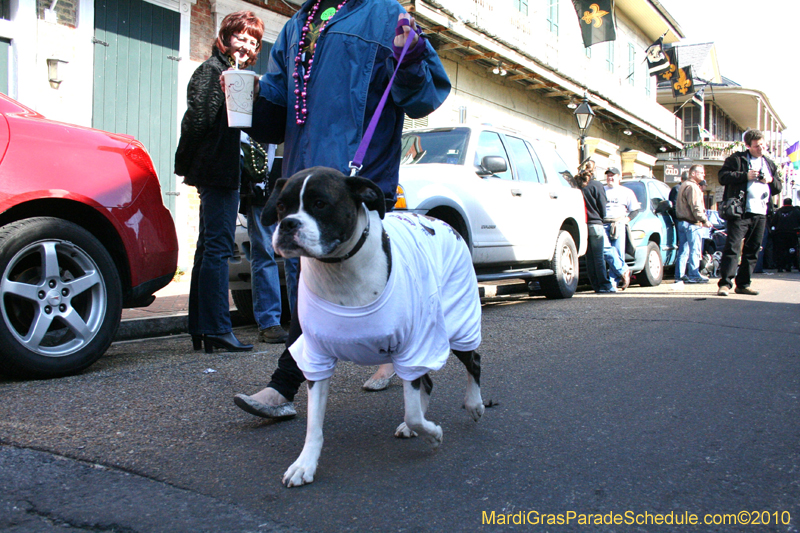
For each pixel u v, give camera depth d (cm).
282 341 489
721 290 778
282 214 209
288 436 272
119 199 388
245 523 193
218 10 956
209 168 410
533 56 1508
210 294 436
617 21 2219
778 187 789
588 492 215
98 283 376
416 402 227
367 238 212
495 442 264
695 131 3133
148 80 880
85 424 280
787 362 399
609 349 439
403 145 673
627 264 942
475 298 278
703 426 281
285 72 314
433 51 283
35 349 351
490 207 627
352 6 292
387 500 209
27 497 207
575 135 2009
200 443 262
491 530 189
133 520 193
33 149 354
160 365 399
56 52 779
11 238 340
